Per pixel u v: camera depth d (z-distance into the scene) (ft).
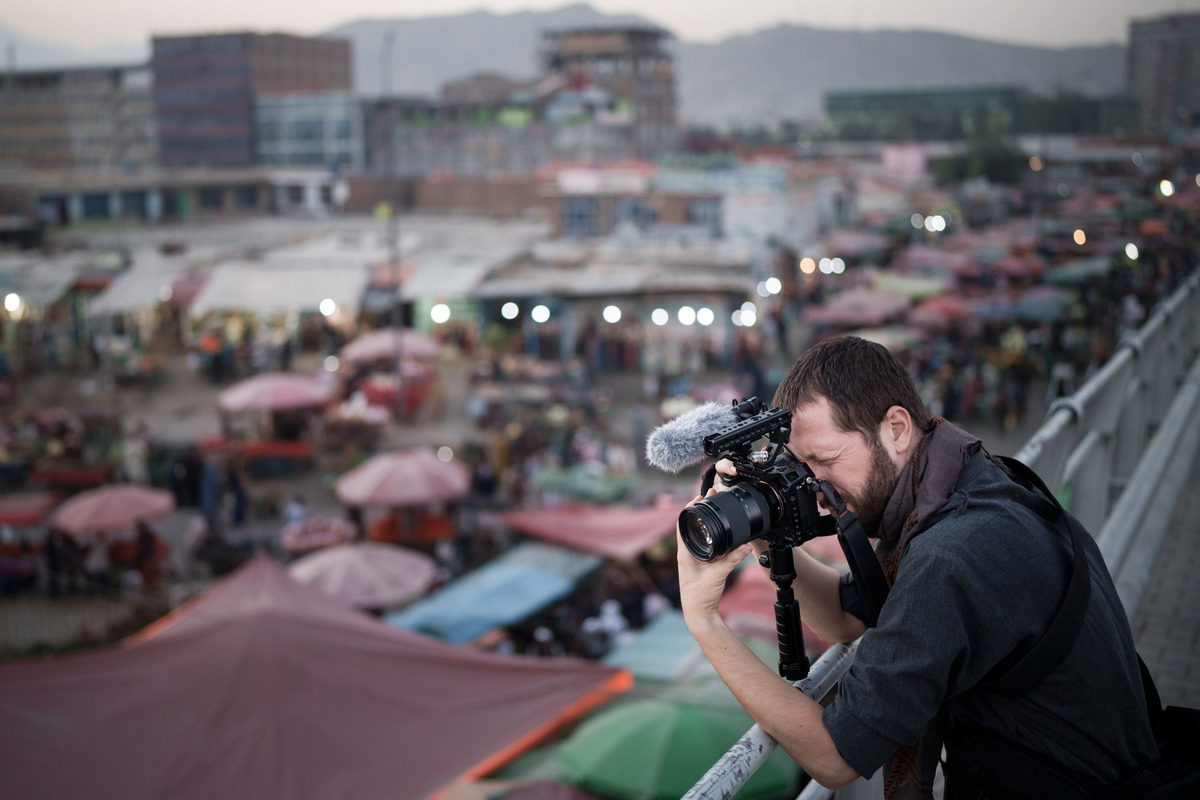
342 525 58.34
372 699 24.21
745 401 4.42
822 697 4.46
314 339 124.06
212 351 115.44
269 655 25.23
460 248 132.57
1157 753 4.28
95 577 51.90
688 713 24.76
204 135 429.38
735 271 114.42
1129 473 12.74
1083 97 540.52
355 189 248.11
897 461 4.39
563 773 23.86
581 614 42.55
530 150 341.41
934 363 81.20
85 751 21.61
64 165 490.90
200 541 57.57
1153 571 11.90
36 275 126.41
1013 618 3.87
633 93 382.22
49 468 75.82
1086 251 130.82
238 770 21.36
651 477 70.90
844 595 5.11
